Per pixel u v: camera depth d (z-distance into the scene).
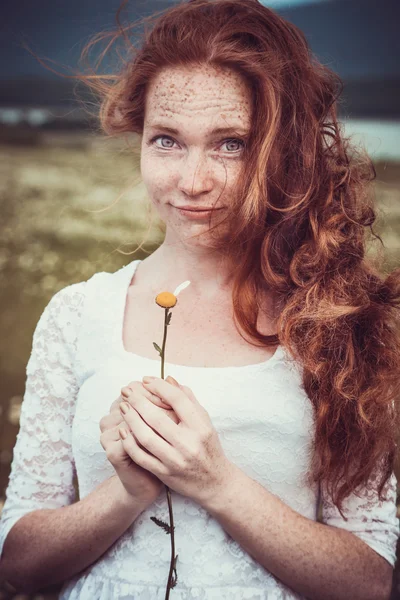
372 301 1.72
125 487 1.51
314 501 1.70
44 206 7.21
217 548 1.58
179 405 1.44
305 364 1.62
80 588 1.64
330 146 1.82
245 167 1.62
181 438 1.42
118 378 1.66
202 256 1.74
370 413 1.62
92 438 1.65
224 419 1.59
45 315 1.81
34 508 1.72
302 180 1.73
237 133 1.60
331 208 1.76
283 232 1.73
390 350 1.67
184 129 1.58
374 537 1.65
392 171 5.34
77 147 8.26
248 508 1.49
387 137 6.38
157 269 1.81
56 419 1.76
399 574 3.21
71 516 1.62
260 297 1.74
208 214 1.64
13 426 4.33
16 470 1.76
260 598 1.56
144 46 1.66
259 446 1.60
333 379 1.62
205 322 1.72
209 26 1.60
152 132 1.63
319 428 1.62
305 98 1.72
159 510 1.59
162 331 1.72
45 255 6.59
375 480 1.67
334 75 1.83
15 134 8.42
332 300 1.67
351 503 1.66
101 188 6.84
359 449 1.62
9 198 7.42
